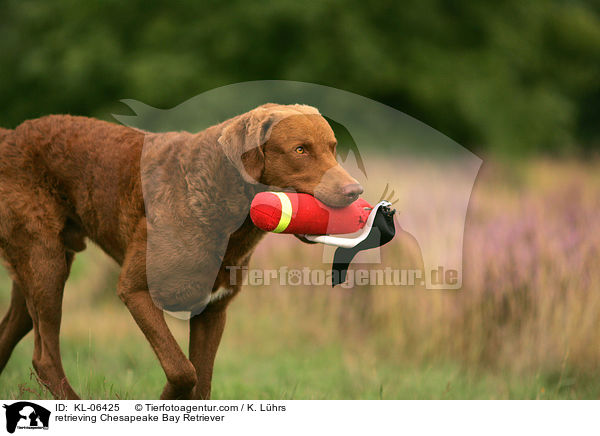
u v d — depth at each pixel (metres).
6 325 7.39
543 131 33.62
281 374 9.27
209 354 6.41
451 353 9.45
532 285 9.21
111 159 6.48
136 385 8.17
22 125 7.06
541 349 8.91
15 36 39.41
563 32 38.94
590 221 9.77
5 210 6.71
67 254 7.14
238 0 30.62
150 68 29.17
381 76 29.52
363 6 31.70
